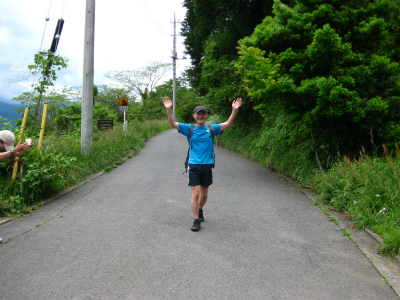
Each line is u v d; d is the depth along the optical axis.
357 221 4.74
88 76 9.46
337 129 6.96
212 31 18.55
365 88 6.96
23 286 3.02
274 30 7.69
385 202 4.89
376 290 3.06
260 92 7.23
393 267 3.52
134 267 3.40
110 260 3.56
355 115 6.45
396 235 3.87
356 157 7.00
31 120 11.05
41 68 9.19
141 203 5.86
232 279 3.19
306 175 7.64
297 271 3.39
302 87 6.80
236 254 3.77
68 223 4.79
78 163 8.17
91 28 9.51
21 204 5.33
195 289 3.00
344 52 6.96
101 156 9.69
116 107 41.00
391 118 6.73
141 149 14.34
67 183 6.98
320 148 7.53
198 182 4.63
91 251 3.79
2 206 5.10
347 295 2.96
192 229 4.49
